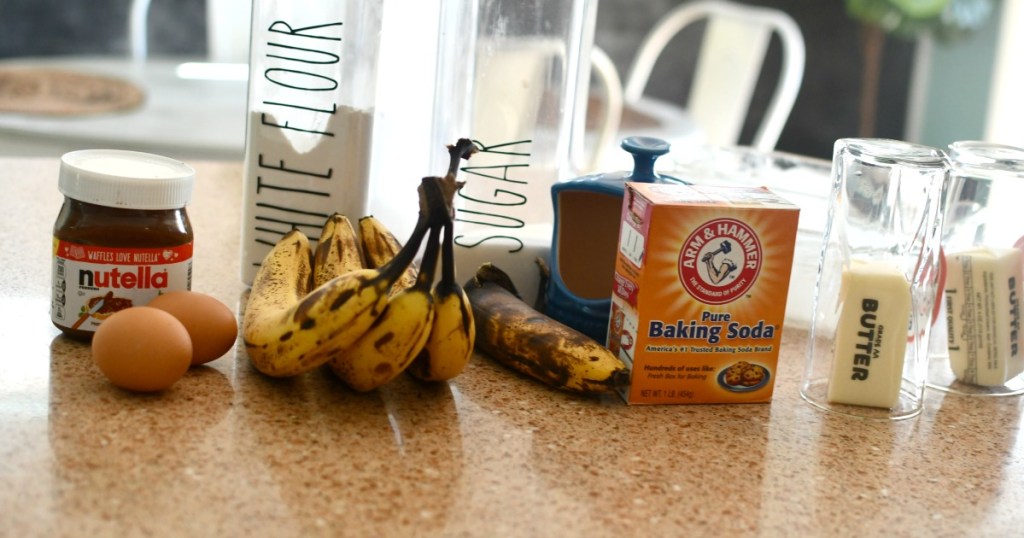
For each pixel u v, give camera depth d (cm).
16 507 85
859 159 102
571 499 91
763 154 128
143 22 278
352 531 86
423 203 95
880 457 99
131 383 95
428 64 114
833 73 391
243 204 114
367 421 96
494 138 112
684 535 89
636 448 97
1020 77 380
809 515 92
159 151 189
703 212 100
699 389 104
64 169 100
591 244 111
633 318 102
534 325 104
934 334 112
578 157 138
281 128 112
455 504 89
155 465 89
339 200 113
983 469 99
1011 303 110
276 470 90
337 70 111
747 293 102
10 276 112
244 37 342
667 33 284
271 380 100
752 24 279
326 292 94
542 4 111
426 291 96
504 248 114
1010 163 109
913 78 391
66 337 103
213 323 99
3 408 93
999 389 111
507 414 99
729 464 96
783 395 107
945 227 111
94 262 100
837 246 104
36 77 231
